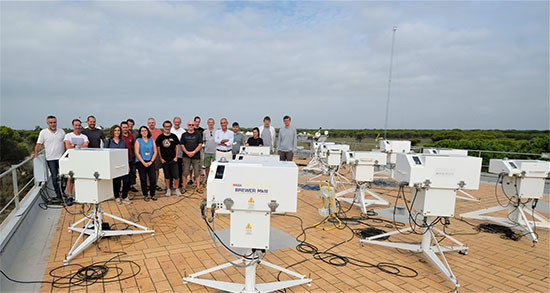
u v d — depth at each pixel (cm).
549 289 277
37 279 273
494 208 485
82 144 510
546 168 406
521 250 368
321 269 308
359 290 269
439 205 310
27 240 361
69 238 370
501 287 279
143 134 541
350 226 450
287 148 675
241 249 347
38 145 499
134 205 536
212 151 652
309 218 492
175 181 609
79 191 340
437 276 298
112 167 336
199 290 260
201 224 437
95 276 279
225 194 225
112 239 372
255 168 221
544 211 552
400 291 269
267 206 222
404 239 399
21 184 937
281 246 367
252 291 241
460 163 297
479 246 380
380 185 801
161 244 359
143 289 261
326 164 805
